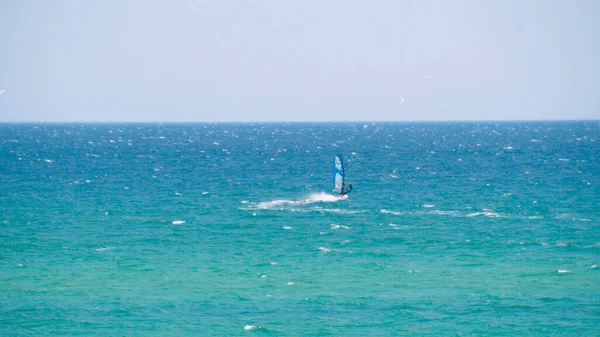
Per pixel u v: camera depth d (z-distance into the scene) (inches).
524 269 7519.7
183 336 5536.4
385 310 6136.8
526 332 5605.3
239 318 5940.0
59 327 5723.4
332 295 6579.7
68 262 7844.5
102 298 6476.4
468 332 5615.2
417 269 7549.2
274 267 7657.5
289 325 5772.6
